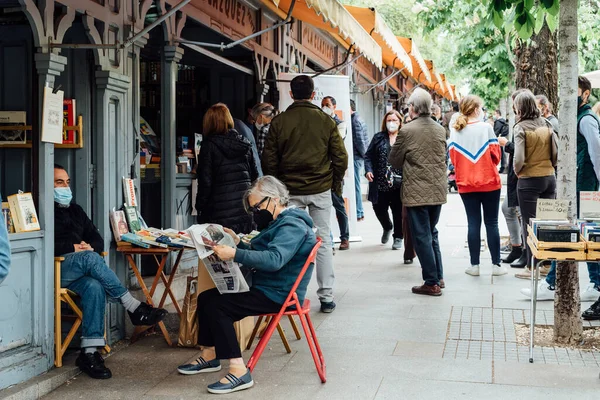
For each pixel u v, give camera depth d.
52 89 4.94
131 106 6.20
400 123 10.15
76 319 5.14
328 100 10.27
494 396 4.61
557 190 5.81
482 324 6.31
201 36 9.38
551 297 7.13
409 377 4.99
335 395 4.67
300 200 6.75
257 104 8.93
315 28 12.44
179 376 5.09
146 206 7.37
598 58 20.75
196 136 7.86
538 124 7.87
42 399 4.64
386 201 10.49
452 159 8.32
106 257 5.75
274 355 5.53
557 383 4.84
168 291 5.96
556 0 5.84
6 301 4.62
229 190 6.68
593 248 5.15
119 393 4.76
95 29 5.55
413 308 6.92
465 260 9.58
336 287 7.93
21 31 5.98
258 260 4.68
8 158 6.12
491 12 6.16
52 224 4.96
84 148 5.75
